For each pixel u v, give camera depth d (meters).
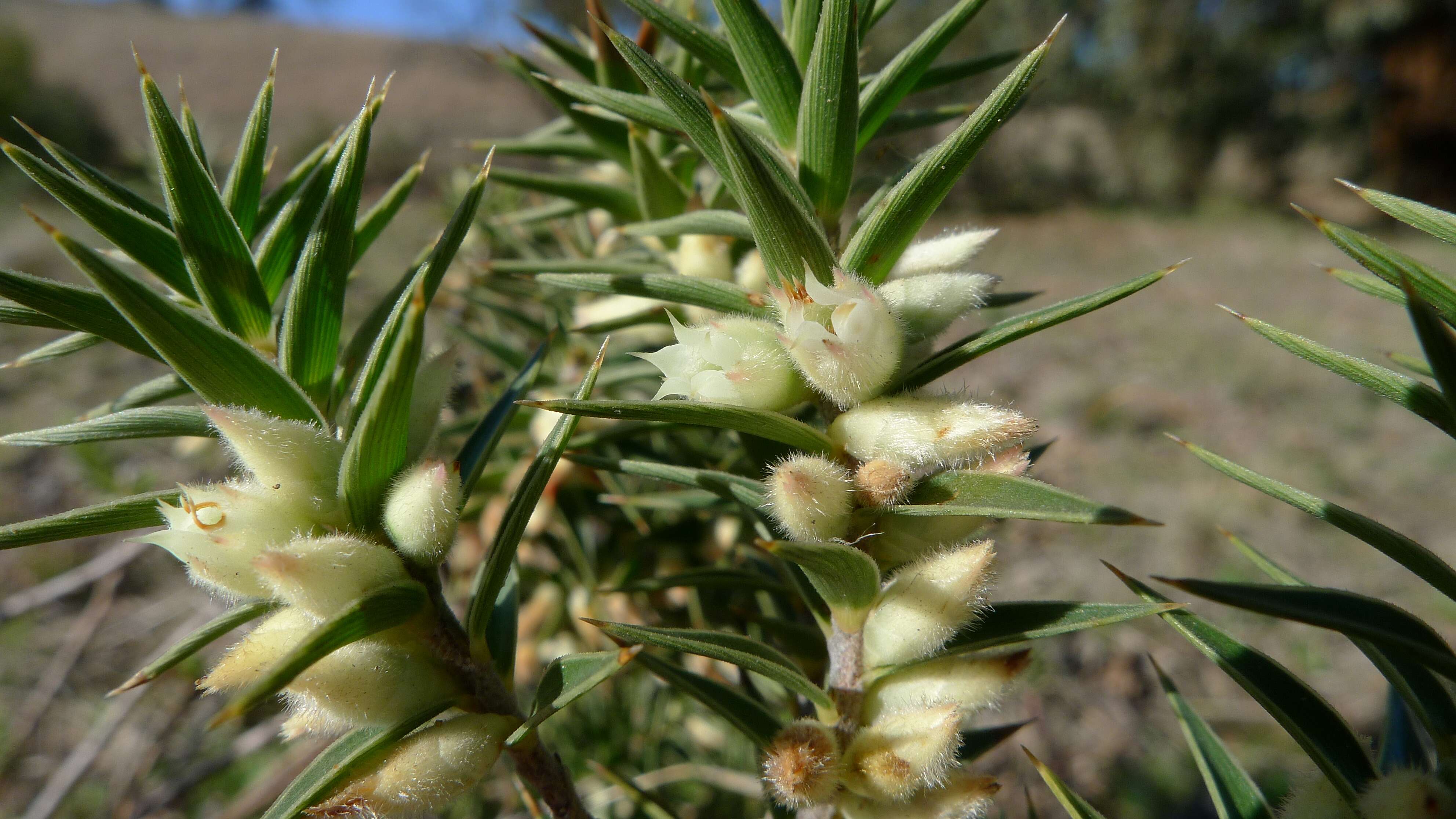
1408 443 0.37
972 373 0.44
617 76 0.07
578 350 0.11
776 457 0.05
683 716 0.13
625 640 0.05
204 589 0.05
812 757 0.05
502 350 0.11
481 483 0.10
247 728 0.18
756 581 0.06
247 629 0.07
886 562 0.05
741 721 0.05
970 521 0.05
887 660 0.05
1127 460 0.35
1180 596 0.25
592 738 0.12
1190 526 0.30
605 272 0.07
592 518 0.11
